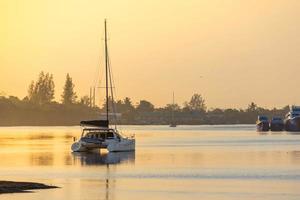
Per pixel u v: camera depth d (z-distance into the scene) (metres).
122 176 122.62
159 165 145.75
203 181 113.88
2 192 96.94
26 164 150.25
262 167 139.00
